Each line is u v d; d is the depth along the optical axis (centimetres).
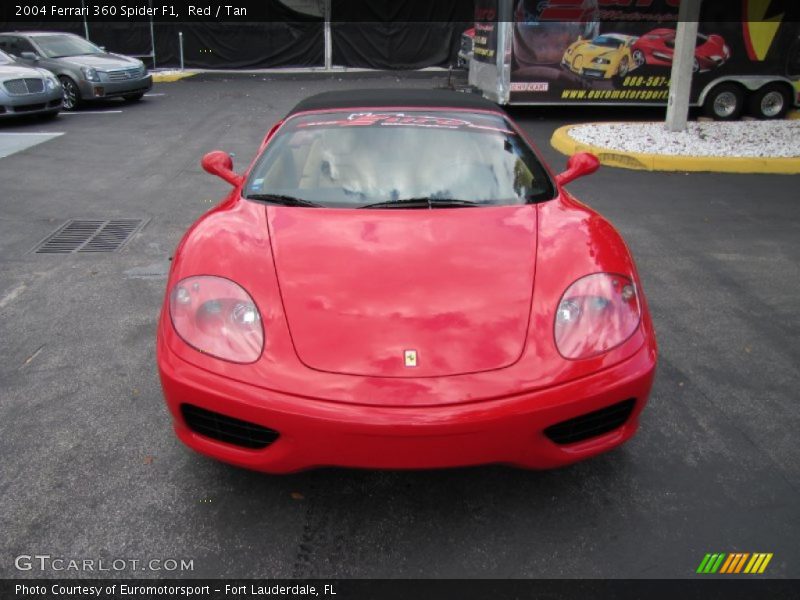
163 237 568
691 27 911
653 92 1181
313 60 2127
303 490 260
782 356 367
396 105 378
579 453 232
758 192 729
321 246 265
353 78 1895
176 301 249
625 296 251
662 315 419
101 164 850
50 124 1154
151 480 264
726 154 852
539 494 259
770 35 1141
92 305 429
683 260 520
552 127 1161
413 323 229
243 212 297
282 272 251
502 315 234
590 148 882
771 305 435
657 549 231
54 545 230
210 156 378
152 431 295
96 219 618
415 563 225
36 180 764
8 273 483
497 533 239
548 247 269
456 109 375
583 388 221
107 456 277
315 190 313
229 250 264
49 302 432
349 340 225
